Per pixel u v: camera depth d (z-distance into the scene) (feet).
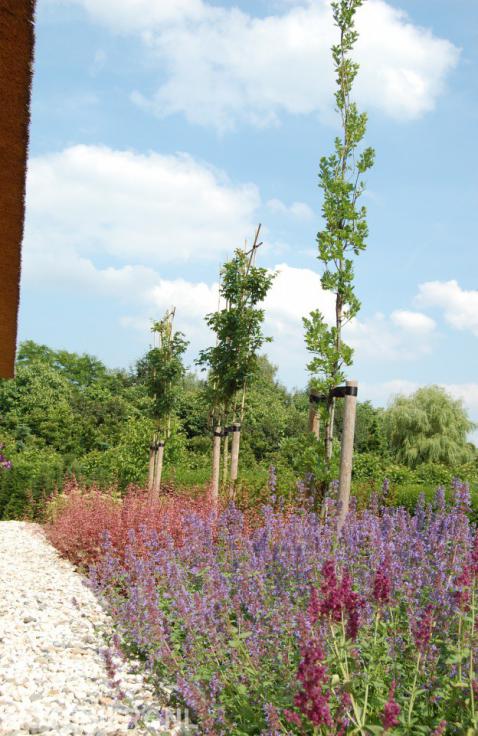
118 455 59.41
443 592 11.54
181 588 14.96
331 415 24.22
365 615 11.32
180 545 22.88
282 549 15.60
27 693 13.21
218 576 15.07
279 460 69.10
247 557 16.30
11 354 17.62
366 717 9.25
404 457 96.73
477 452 101.14
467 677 9.87
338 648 9.35
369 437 98.02
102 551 26.37
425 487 34.42
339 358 23.88
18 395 108.88
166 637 13.51
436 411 97.86
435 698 9.55
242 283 33.65
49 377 117.29
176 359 48.57
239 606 13.29
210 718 10.23
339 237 24.08
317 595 9.07
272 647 11.35
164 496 39.27
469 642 10.10
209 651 12.44
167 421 49.42
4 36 7.44
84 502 38.65
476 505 25.46
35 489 52.29
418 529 17.47
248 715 10.52
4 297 13.65
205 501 30.89
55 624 18.88
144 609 15.05
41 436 98.48
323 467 23.94
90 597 22.49
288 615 12.03
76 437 98.68
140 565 17.19
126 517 27.99
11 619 19.48
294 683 9.80
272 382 125.80
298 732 9.14
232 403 35.58
